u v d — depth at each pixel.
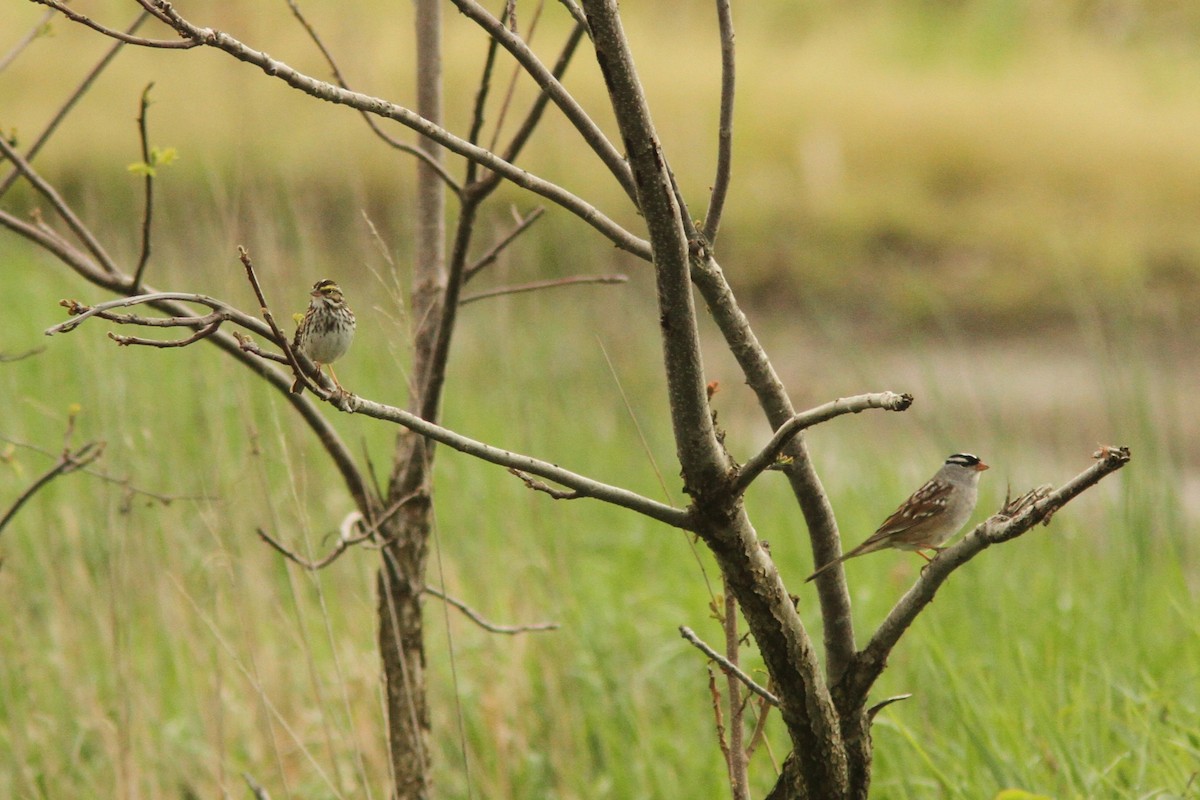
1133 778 8.48
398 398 12.99
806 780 6.07
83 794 9.80
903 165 32.28
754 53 39.88
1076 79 37.88
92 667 10.79
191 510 11.21
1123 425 13.73
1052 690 9.69
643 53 39.03
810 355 24.70
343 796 8.23
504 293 8.03
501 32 5.73
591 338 17.05
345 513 11.91
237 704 10.61
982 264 28.45
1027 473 16.05
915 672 10.32
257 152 14.32
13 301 19.28
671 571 13.25
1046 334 25.58
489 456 5.35
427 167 8.47
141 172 6.62
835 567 6.38
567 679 10.57
